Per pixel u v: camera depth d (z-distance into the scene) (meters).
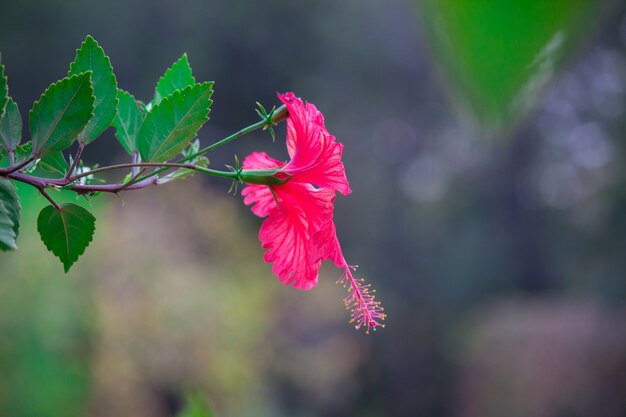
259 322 9.81
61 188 1.32
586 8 0.53
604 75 17.70
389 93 19.50
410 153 21.41
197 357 8.56
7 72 14.07
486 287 20.38
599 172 19.30
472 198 21.56
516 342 15.23
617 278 17.58
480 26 0.54
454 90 0.56
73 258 1.39
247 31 16.72
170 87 1.65
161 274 8.40
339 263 1.74
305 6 17.34
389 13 18.56
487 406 15.10
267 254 1.66
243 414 9.62
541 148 21.42
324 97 18.28
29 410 6.95
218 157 16.12
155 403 8.20
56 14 14.27
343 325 15.27
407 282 20.09
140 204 9.29
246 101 17.17
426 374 18.12
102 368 7.62
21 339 6.98
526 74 0.54
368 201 20.02
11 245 1.18
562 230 21.19
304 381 11.31
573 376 13.95
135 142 1.55
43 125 1.27
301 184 1.63
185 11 15.84
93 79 1.37
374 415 16.83
